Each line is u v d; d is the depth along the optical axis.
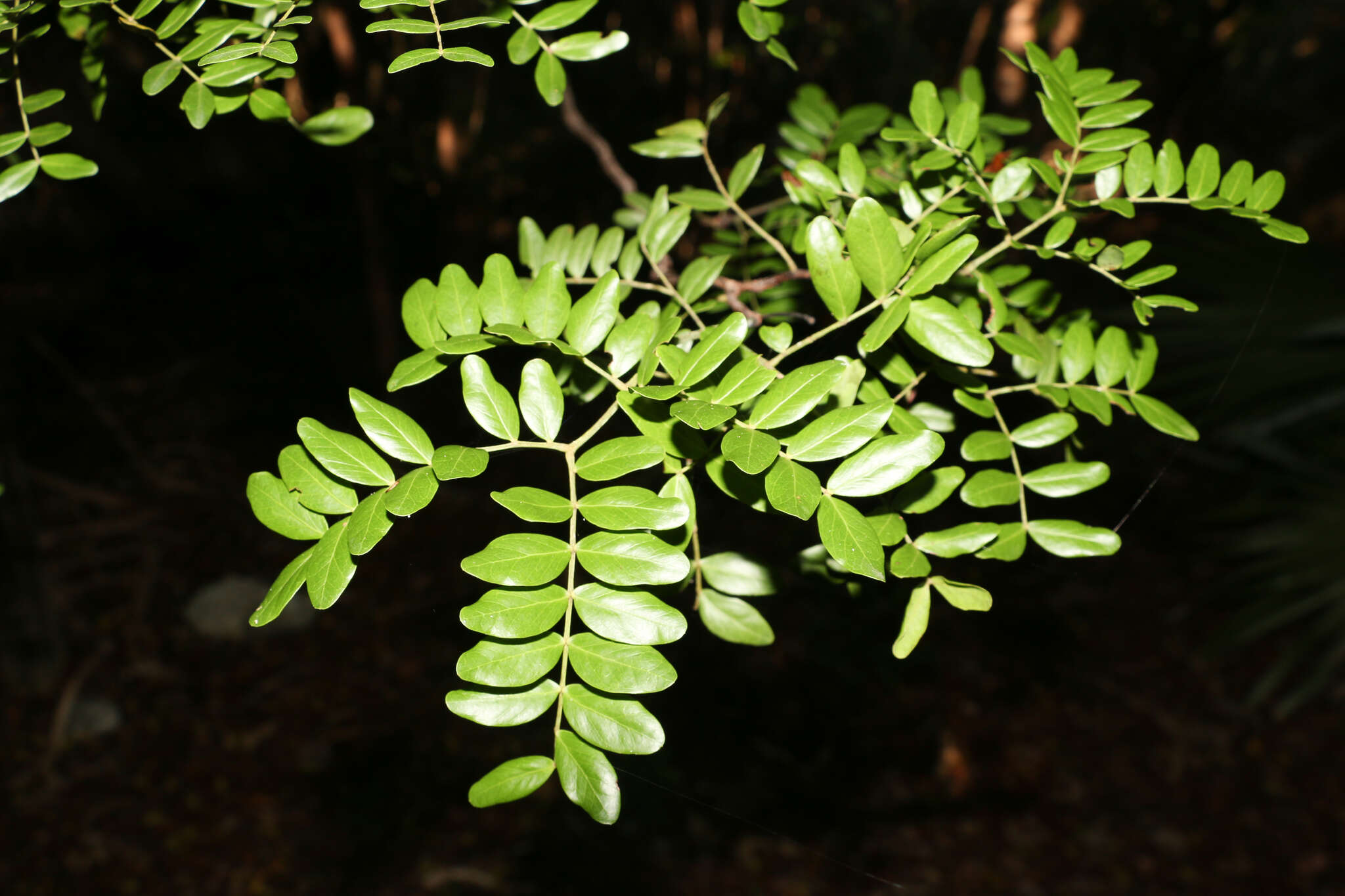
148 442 7.14
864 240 0.89
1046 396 1.13
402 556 6.03
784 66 6.54
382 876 4.32
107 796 4.64
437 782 4.73
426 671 5.34
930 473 1.06
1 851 4.34
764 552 1.40
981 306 1.26
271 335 7.75
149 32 1.07
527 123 6.91
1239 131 11.12
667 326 0.94
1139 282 1.04
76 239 7.68
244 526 6.59
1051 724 5.35
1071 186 1.21
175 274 7.91
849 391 1.07
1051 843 4.72
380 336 6.62
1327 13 10.93
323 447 0.87
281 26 1.06
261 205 7.51
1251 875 4.64
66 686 5.17
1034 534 1.05
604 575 0.82
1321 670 3.95
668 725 3.96
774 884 4.34
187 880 4.27
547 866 4.36
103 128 6.88
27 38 1.14
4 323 7.16
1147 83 7.13
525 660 0.82
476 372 0.90
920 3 8.06
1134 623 6.06
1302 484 4.00
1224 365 3.49
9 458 4.79
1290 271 3.41
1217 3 6.12
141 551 6.25
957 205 1.16
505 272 1.01
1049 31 5.77
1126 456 4.97
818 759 4.54
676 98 6.62
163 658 5.48
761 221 1.79
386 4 0.98
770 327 0.95
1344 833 4.82
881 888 4.37
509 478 5.95
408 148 6.03
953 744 5.11
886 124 1.68
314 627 5.70
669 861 4.38
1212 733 5.39
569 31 3.55
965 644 5.73
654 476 1.57
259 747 4.95
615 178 1.93
